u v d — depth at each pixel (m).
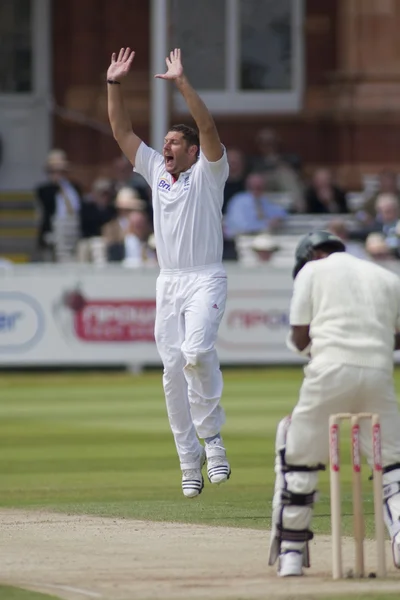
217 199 27.53
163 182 27.78
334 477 21.53
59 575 22.16
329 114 85.75
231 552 24.25
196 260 27.56
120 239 67.69
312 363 22.08
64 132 86.81
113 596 20.39
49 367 67.50
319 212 76.25
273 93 88.69
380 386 21.97
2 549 24.56
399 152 84.50
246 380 62.12
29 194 85.94
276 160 78.31
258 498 31.42
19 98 87.88
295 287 22.56
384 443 22.23
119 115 28.42
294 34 88.50
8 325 64.44
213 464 27.88
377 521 21.77
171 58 27.11
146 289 64.88
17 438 44.09
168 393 28.41
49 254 73.19
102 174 85.75
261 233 71.88
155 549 24.53
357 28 84.31
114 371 66.69
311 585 21.14
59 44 88.06
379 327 22.11
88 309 64.75
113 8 86.38
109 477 35.44
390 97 84.12
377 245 65.56
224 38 88.88
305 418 22.09
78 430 46.09
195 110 26.84
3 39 88.12
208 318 27.33
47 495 32.19
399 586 20.94
